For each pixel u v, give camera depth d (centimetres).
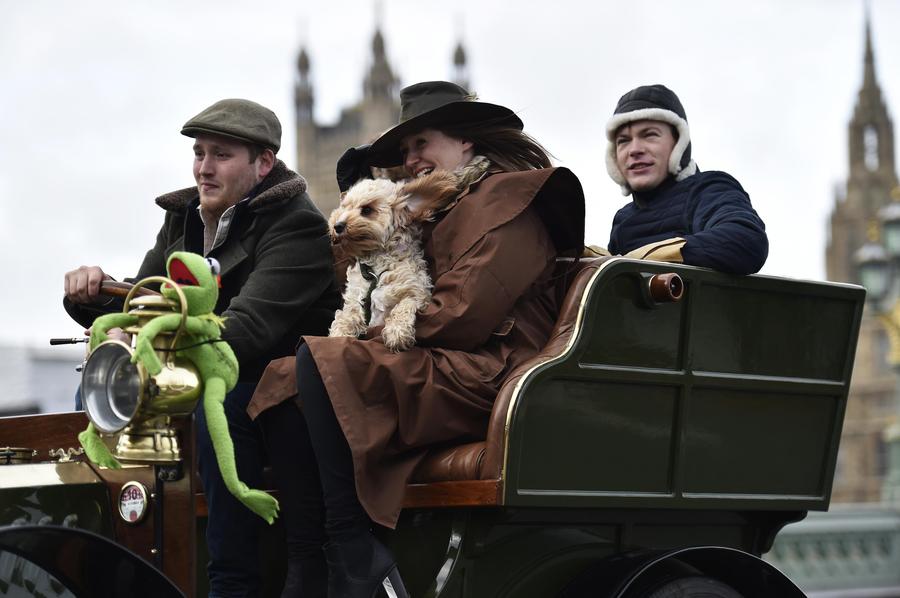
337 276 484
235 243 471
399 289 421
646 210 529
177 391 352
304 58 9831
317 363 400
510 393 388
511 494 381
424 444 403
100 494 393
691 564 433
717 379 433
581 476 402
